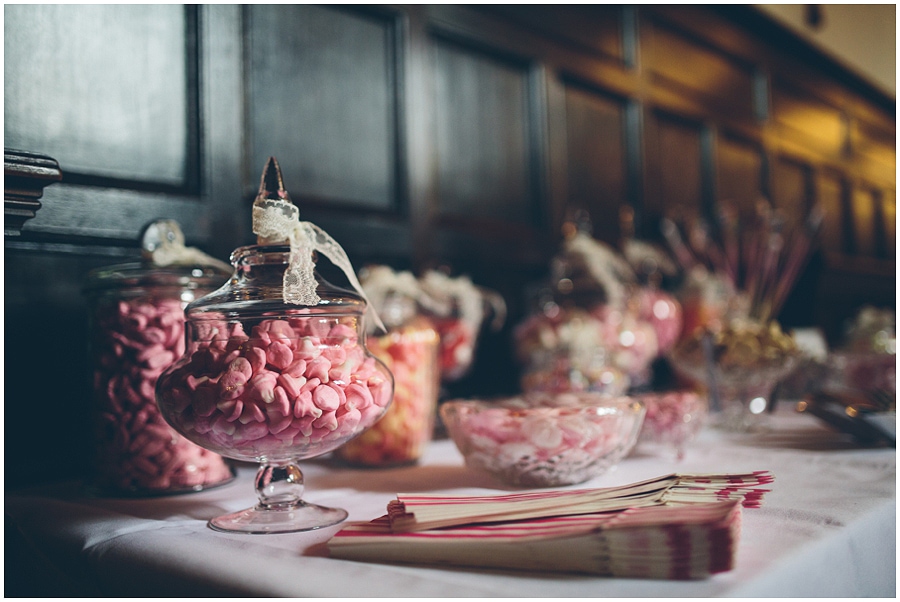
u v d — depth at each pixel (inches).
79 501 35.3
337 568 22.9
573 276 70.2
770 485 34.8
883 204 177.6
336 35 60.7
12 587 31.2
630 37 95.7
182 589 24.0
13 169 32.6
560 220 82.5
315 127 58.4
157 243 37.6
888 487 33.7
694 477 26.8
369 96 63.2
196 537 27.4
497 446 34.2
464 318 58.1
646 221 95.9
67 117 43.3
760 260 91.0
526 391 55.6
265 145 54.4
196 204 48.9
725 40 117.6
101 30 45.3
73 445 43.7
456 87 72.0
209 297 29.1
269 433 26.7
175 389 27.4
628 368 68.2
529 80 80.7
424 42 68.3
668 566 21.0
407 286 47.8
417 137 66.7
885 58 178.9
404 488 36.3
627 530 21.3
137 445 35.5
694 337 57.7
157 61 48.1
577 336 58.8
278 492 30.5
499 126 76.8
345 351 29.0
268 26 55.2
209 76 50.3
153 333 35.7
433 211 67.7
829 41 150.7
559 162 83.0
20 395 41.4
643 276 87.9
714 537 20.8
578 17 87.5
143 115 47.1
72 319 43.6
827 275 125.6
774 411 64.4
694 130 109.2
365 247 60.6
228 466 39.8
